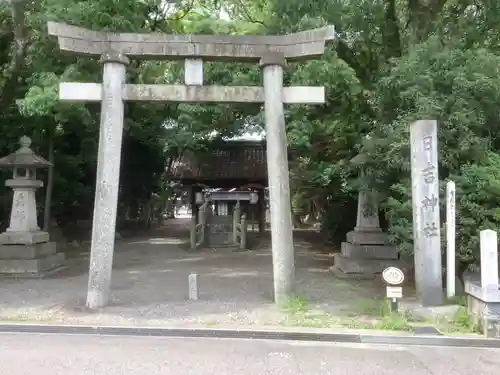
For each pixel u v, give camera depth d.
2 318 8.17
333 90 12.11
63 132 17.78
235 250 19.11
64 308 8.88
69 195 19.72
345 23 11.86
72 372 5.86
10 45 13.47
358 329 7.68
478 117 9.25
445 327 7.77
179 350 6.75
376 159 9.99
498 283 7.47
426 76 9.30
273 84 9.41
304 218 32.66
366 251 12.49
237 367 6.09
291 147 16.06
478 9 11.98
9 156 13.21
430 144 8.69
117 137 9.08
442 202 9.16
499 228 8.69
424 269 8.56
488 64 9.32
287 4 11.24
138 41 9.19
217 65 12.27
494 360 6.46
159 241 22.56
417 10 11.87
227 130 17.00
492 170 8.80
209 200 22.19
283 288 9.22
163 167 27.11
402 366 6.21
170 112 17.62
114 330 7.62
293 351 6.77
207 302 9.45
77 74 10.92
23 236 12.95
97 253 8.95
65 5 10.40
